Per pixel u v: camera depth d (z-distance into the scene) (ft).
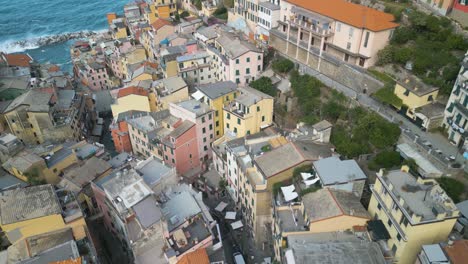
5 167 258.37
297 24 324.60
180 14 514.27
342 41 301.22
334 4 311.88
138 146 323.78
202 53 362.53
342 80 299.58
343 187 194.70
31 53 605.73
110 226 240.94
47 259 173.27
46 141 319.68
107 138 385.29
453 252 150.61
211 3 485.56
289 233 182.60
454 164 204.23
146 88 344.28
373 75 279.49
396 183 176.04
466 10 276.62
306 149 226.38
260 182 221.46
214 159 296.51
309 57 324.60
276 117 305.32
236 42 338.13
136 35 491.72
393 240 171.83
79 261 163.84
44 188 203.62
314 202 188.03
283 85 318.45
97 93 434.71
